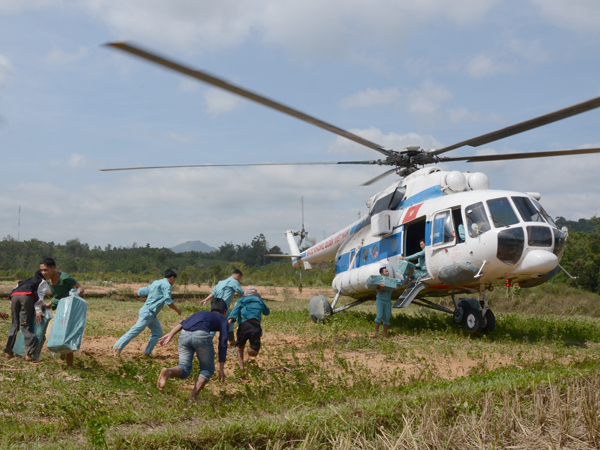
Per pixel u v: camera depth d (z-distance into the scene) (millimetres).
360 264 13680
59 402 5199
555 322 13539
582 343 10859
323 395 5617
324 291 33875
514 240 9297
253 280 50812
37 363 7223
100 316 14266
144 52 4887
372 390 5773
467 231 9875
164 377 5312
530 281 10281
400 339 10562
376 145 11156
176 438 4000
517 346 9523
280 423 4277
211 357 5680
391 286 10672
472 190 10711
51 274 7320
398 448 3857
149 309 8117
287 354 8875
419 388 5730
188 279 49250
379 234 12297
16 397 5387
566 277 31438
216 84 6164
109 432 4305
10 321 12273
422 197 11523
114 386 6027
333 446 3867
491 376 6281
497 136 9570
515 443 4074
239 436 4117
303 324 12812
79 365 7242
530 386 5211
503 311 20828
